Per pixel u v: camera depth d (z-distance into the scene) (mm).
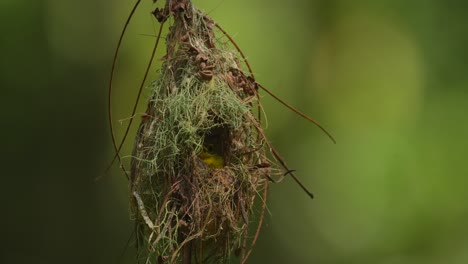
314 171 13828
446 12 13164
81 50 12812
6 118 12539
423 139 12891
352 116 13656
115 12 12859
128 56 12812
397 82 13344
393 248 12766
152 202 4840
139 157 4777
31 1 12516
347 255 13125
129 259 12477
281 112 13938
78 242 12445
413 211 12734
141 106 12250
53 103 12742
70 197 12648
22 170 12555
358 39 13742
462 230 12445
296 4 13734
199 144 4711
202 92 4789
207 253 4914
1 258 12000
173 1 4742
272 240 13703
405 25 13359
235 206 4898
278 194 13977
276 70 13734
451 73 12992
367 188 13133
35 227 12375
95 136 12867
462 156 12617
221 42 4977
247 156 4938
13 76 12531
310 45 13836
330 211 13539
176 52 4820
